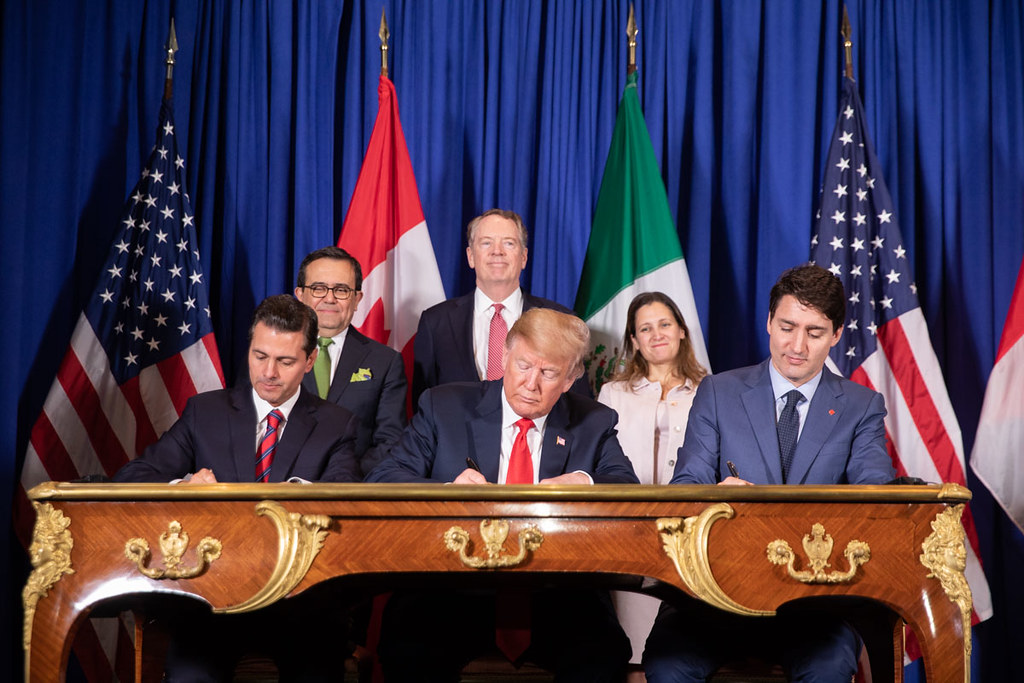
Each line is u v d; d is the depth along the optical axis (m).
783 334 2.61
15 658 3.56
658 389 3.54
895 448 3.73
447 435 2.59
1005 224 4.22
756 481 2.61
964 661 1.86
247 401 2.76
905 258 3.88
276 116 4.18
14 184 3.67
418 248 3.94
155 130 4.09
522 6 4.35
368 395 3.30
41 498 1.82
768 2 4.31
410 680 2.38
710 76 4.31
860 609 2.29
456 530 1.84
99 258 3.97
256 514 1.83
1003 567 4.01
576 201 4.29
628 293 3.88
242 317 4.10
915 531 1.90
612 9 4.36
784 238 4.21
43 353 3.79
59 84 3.86
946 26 4.32
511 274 3.56
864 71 4.33
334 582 2.03
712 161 4.28
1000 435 3.69
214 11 4.20
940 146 4.29
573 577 2.03
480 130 4.30
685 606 2.29
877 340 3.81
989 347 4.15
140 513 1.83
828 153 4.03
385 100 4.03
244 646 2.35
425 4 4.30
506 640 2.47
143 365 3.69
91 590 1.81
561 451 2.58
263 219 4.15
